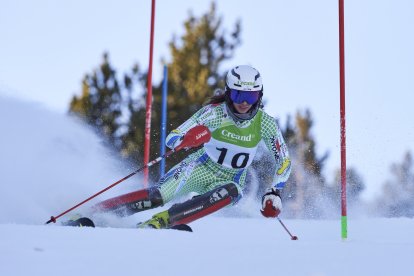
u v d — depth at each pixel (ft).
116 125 209.56
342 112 50.72
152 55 88.28
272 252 34.86
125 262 31.19
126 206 59.31
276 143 61.82
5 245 34.50
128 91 215.51
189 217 57.26
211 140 61.93
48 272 28.73
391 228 68.23
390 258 33.81
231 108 60.18
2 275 28.04
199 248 36.27
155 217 56.65
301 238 57.98
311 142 213.25
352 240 49.39
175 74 225.35
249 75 59.00
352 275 29.68
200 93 222.48
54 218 53.78
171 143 58.54
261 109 62.13
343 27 51.44
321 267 31.04
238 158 62.54
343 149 50.52
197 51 233.96
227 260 32.14
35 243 35.55
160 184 61.67
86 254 32.99
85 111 211.82
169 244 38.40
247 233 61.82
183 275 28.84
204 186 64.13
